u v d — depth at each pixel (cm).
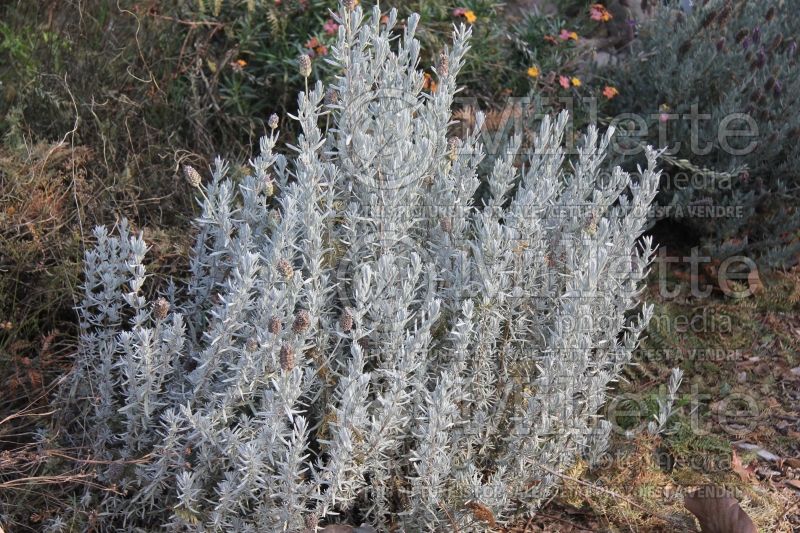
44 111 408
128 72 409
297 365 246
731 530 268
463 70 496
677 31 467
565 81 462
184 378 272
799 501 313
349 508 273
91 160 382
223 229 273
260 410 262
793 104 440
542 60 508
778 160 449
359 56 273
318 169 266
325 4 484
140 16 432
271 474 253
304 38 480
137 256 256
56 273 323
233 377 246
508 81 504
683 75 433
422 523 263
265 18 483
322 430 259
